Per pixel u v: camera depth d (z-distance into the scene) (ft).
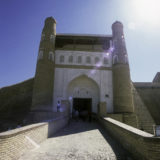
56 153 14.29
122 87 46.06
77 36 55.62
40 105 43.65
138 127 43.65
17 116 59.11
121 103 44.62
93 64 51.93
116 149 16.08
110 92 49.08
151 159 11.46
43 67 47.47
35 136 16.67
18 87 73.46
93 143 18.43
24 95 68.08
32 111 43.98
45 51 49.80
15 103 66.69
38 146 16.71
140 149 12.89
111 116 41.47
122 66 48.44
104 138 21.53
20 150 13.19
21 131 13.53
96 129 29.50
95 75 50.67
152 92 66.13
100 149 15.90
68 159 12.84
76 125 34.09
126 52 51.55
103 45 58.59
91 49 53.67
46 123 20.63
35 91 45.78
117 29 54.65
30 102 62.44
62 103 39.81
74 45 54.80
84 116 46.24
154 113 56.70
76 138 21.17
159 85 69.10
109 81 50.29
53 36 53.67
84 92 50.98
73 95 50.37
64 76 49.96
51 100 46.32
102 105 40.27
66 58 52.16
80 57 52.60
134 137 14.17
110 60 52.90
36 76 47.44
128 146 15.56
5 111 65.16
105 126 29.07
